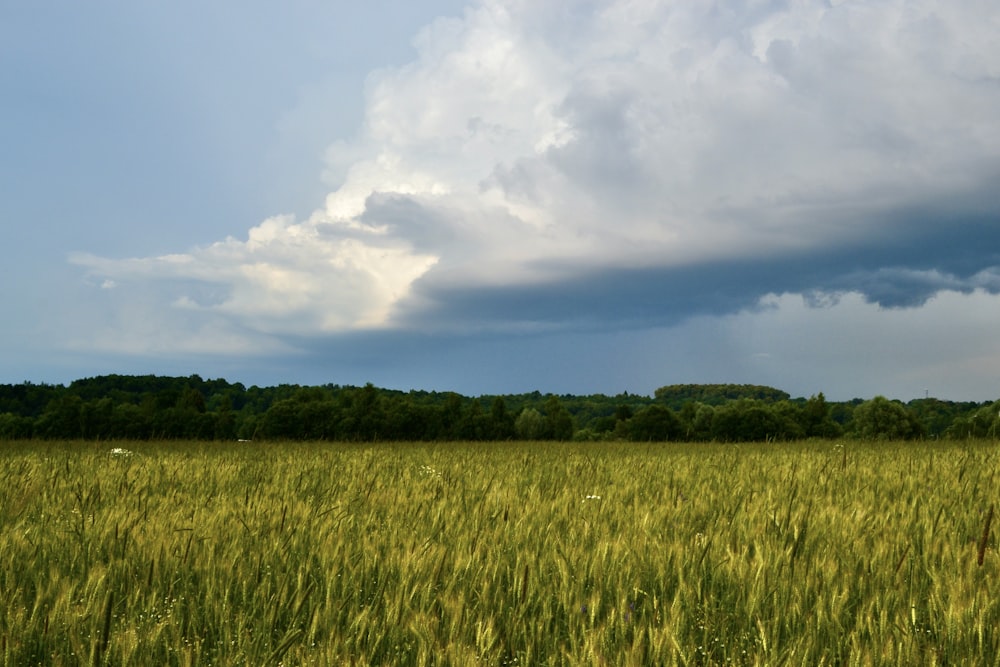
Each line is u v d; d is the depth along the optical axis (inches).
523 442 832.9
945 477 291.0
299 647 106.0
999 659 103.4
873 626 115.7
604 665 99.3
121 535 171.3
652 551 161.9
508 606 131.1
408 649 110.7
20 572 147.2
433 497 256.1
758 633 116.6
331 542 167.2
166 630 116.7
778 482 288.5
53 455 453.4
